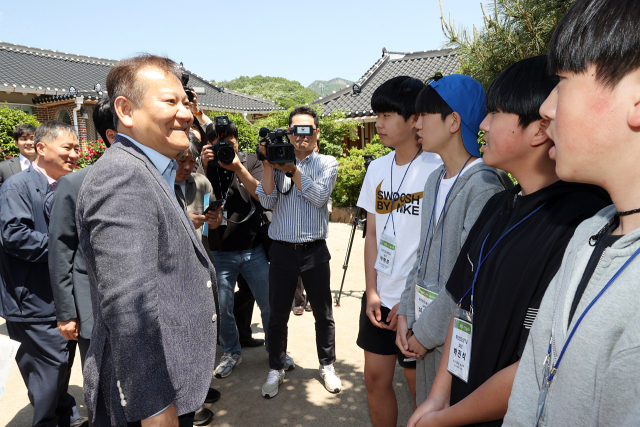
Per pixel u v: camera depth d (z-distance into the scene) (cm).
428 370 174
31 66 1802
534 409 86
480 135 487
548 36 416
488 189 158
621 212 69
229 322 339
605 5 64
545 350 83
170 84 142
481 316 118
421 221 193
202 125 335
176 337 140
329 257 316
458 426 120
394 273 215
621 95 63
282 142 282
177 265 142
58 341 251
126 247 123
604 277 69
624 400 62
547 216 110
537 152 117
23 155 507
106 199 126
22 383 336
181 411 140
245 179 315
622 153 65
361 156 1012
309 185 286
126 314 121
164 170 153
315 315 318
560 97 70
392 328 209
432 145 176
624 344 62
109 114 219
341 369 351
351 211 994
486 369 117
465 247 143
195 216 251
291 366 349
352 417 286
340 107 1642
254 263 340
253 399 308
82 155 1110
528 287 107
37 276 245
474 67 476
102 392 140
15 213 243
